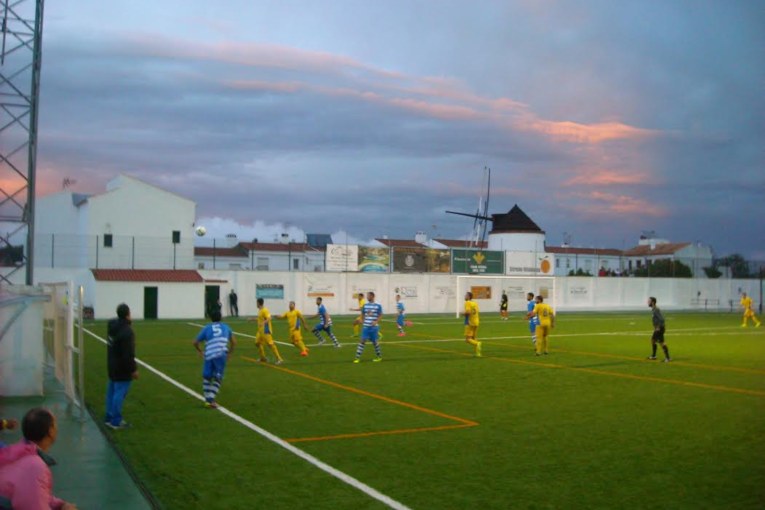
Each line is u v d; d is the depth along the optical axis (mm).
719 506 6809
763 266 73812
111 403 10352
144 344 24609
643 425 10703
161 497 6973
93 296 42125
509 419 11141
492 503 6848
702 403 12781
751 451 9023
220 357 12094
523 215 74625
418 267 54531
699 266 71875
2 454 4469
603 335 30938
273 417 11227
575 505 6805
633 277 65188
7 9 17000
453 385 14984
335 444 9336
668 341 28000
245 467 8117
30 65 17188
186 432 10047
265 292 48125
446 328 35375
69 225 53312
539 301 22062
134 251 48688
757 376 16797
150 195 50344
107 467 8023
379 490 7246
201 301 44250
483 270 57375
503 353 22375
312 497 6992
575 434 10031
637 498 7035
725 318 48656
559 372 17406
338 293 50938
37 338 13195
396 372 17234
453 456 8703
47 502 4398
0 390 12945
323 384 15039
